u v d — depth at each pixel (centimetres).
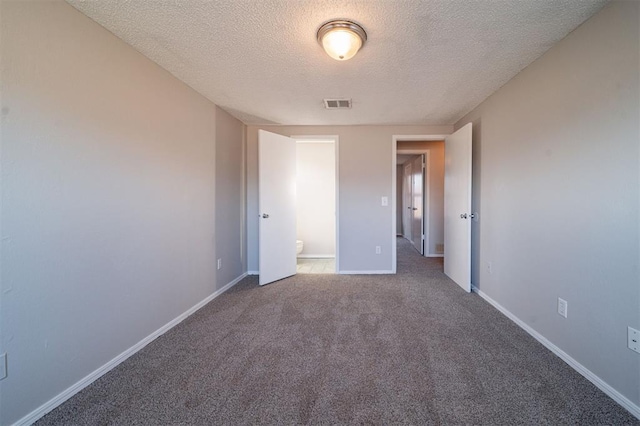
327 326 221
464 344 191
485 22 155
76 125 145
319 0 138
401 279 350
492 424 123
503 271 243
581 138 157
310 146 510
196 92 254
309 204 511
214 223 287
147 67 194
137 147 185
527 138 207
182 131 233
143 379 156
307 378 156
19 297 121
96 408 134
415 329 214
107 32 162
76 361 146
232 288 318
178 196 229
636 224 127
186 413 131
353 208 375
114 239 169
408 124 364
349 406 134
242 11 147
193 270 251
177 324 226
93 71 153
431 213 489
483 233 280
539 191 194
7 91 116
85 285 151
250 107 299
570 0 137
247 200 376
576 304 161
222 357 178
